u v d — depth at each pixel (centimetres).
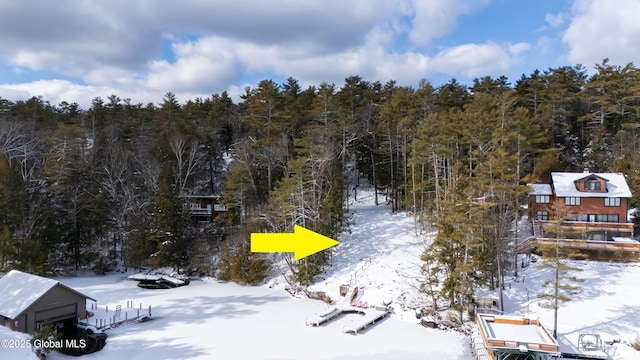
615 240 4084
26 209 4741
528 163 4756
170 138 5838
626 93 5938
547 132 5453
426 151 4456
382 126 5406
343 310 3566
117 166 5719
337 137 5562
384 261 4212
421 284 3566
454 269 3328
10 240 4088
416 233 4581
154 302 3900
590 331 2894
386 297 3703
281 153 4938
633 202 4512
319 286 4088
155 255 4828
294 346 2864
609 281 3494
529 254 4066
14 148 5544
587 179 4494
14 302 2900
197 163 5984
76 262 5091
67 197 5206
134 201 5466
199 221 5722
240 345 2873
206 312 3603
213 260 4991
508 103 4297
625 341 2750
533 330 2725
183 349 2803
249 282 4538
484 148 4091
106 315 3400
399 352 2784
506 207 3862
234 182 4875
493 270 3550
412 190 4659
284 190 4247
